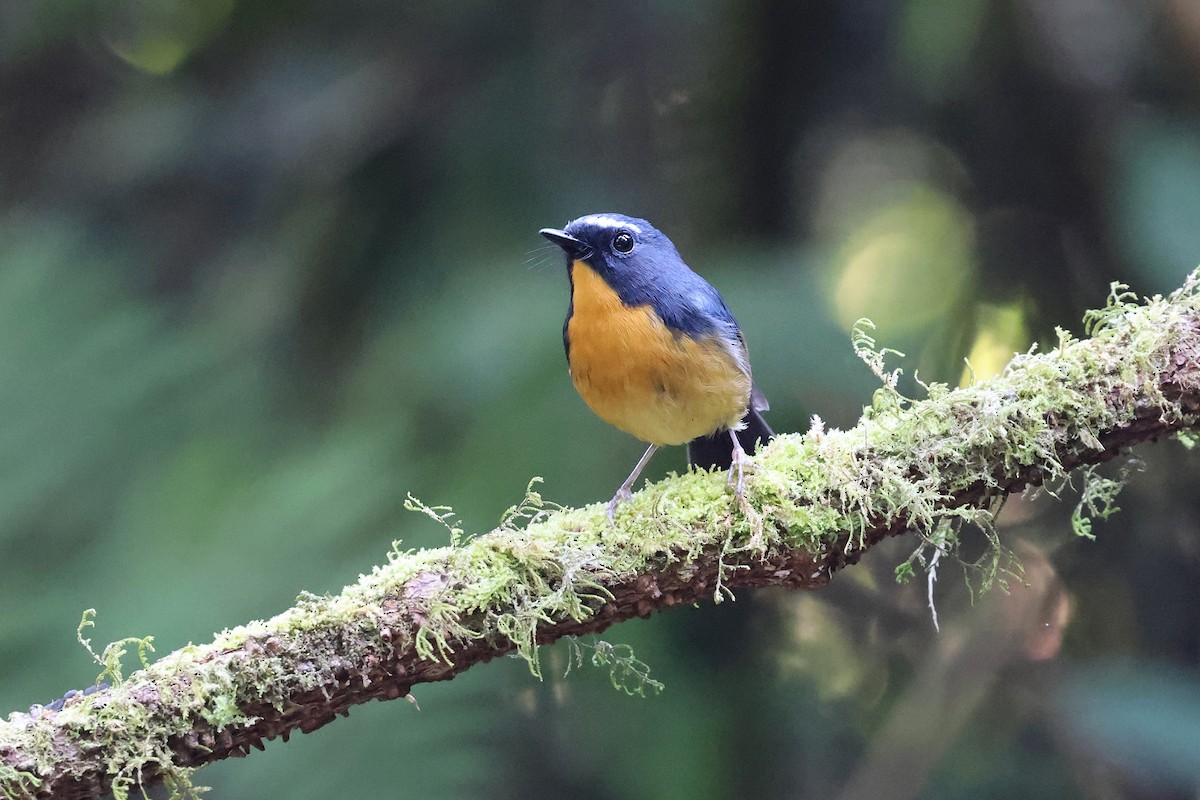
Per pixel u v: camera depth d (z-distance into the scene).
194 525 8.60
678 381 8.18
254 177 11.88
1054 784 12.06
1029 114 11.98
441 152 11.24
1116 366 6.55
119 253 11.16
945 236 12.55
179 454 9.17
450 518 8.80
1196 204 9.76
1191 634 12.02
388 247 11.08
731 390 8.30
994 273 12.15
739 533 6.55
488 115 11.26
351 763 8.06
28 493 8.69
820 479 6.59
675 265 8.48
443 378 9.63
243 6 12.31
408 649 6.14
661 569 6.54
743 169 11.83
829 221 12.63
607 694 10.14
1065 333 6.69
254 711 5.95
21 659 7.83
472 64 11.54
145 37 13.77
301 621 6.02
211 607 7.94
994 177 12.41
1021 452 6.59
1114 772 11.89
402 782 8.02
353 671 6.06
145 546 8.45
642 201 11.50
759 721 10.62
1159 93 11.41
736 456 6.73
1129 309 6.77
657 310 8.17
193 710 5.82
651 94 11.84
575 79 11.57
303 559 8.22
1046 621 12.59
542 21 11.50
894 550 12.83
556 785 9.92
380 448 9.05
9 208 12.90
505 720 9.59
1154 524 12.16
